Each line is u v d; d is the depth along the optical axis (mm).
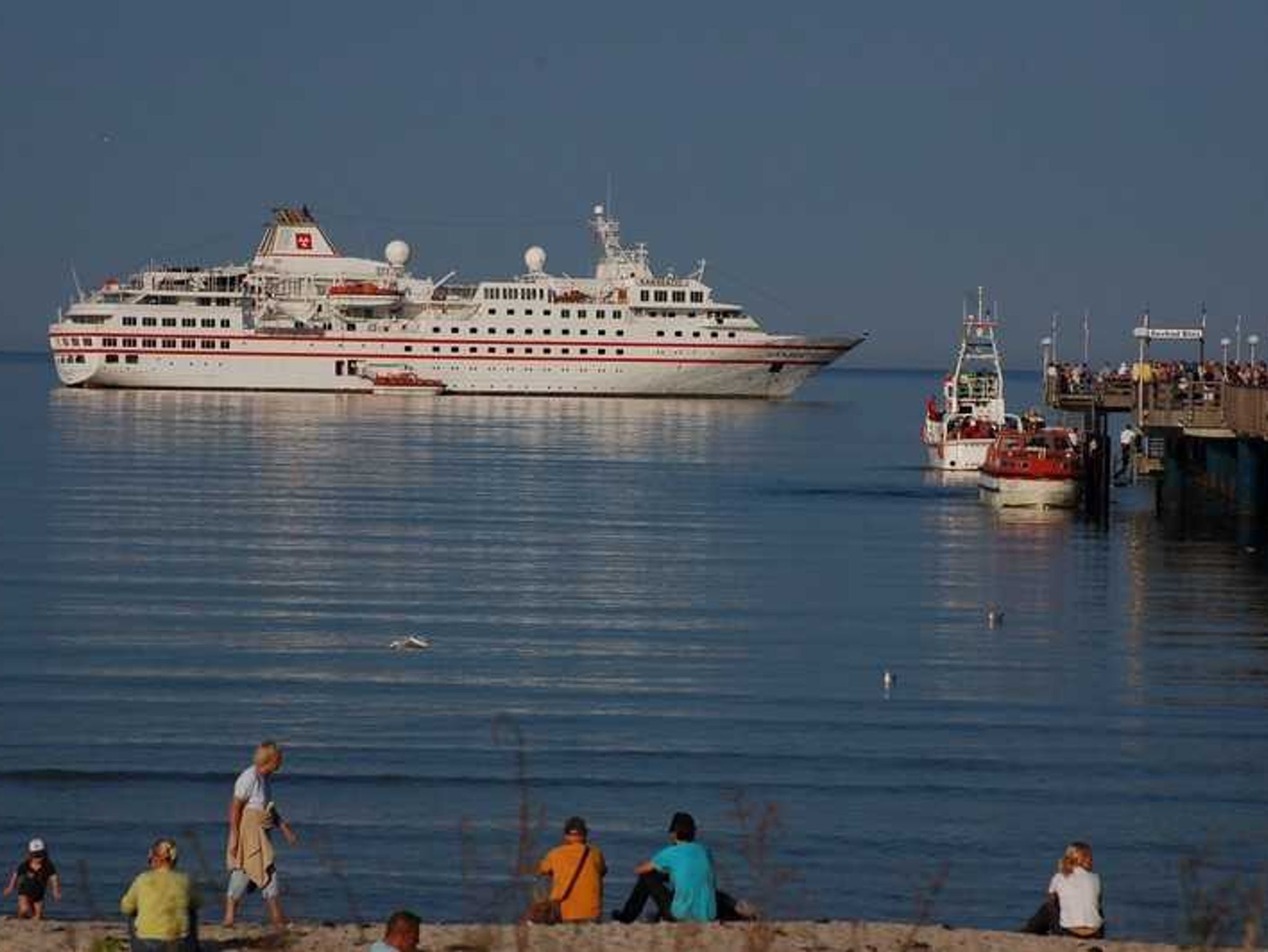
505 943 64250
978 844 102062
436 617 176500
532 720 130625
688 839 73188
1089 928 72438
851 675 148125
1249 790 113250
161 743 122688
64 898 91562
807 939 68000
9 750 120062
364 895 92125
